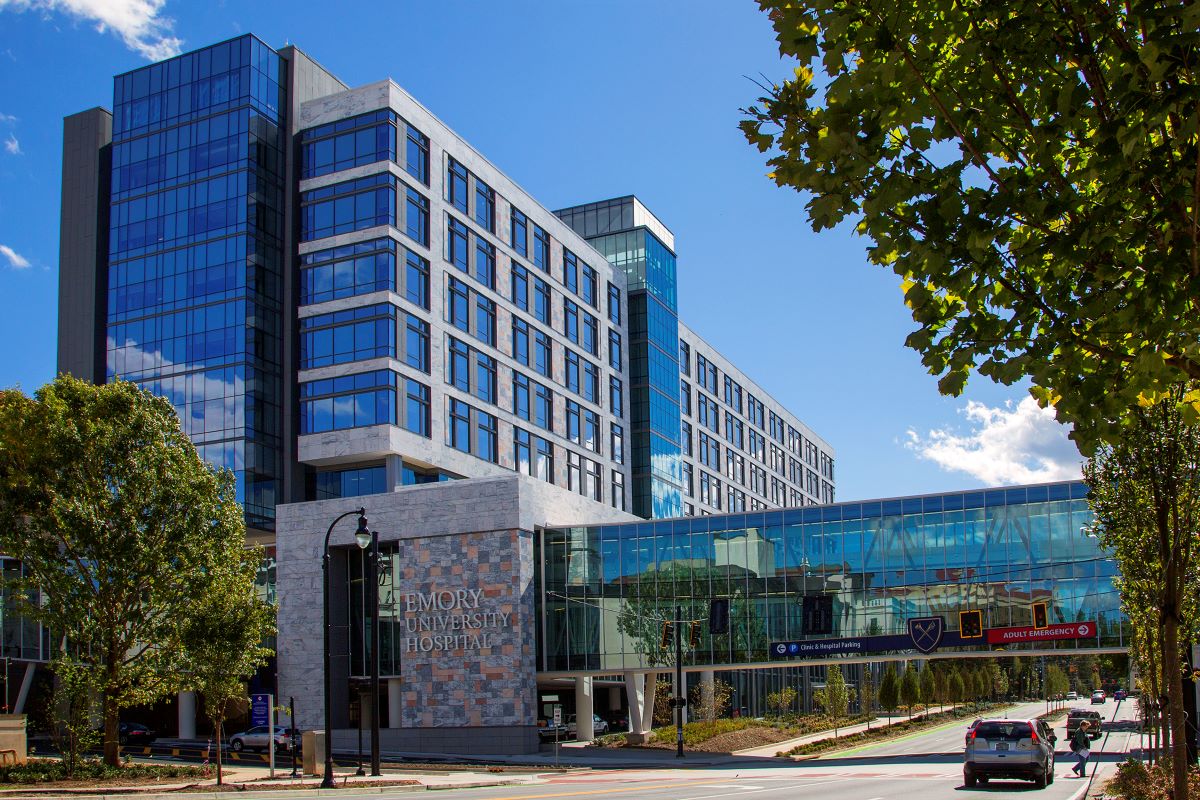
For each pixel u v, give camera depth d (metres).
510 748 63.16
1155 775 28.14
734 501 123.38
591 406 93.25
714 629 58.09
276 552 72.62
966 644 59.25
